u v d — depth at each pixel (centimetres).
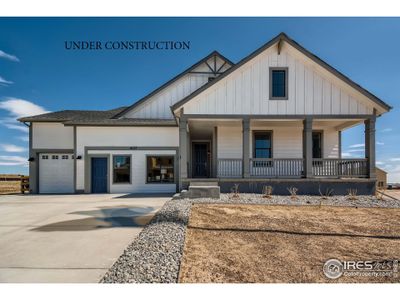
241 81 1092
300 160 1130
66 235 500
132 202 937
